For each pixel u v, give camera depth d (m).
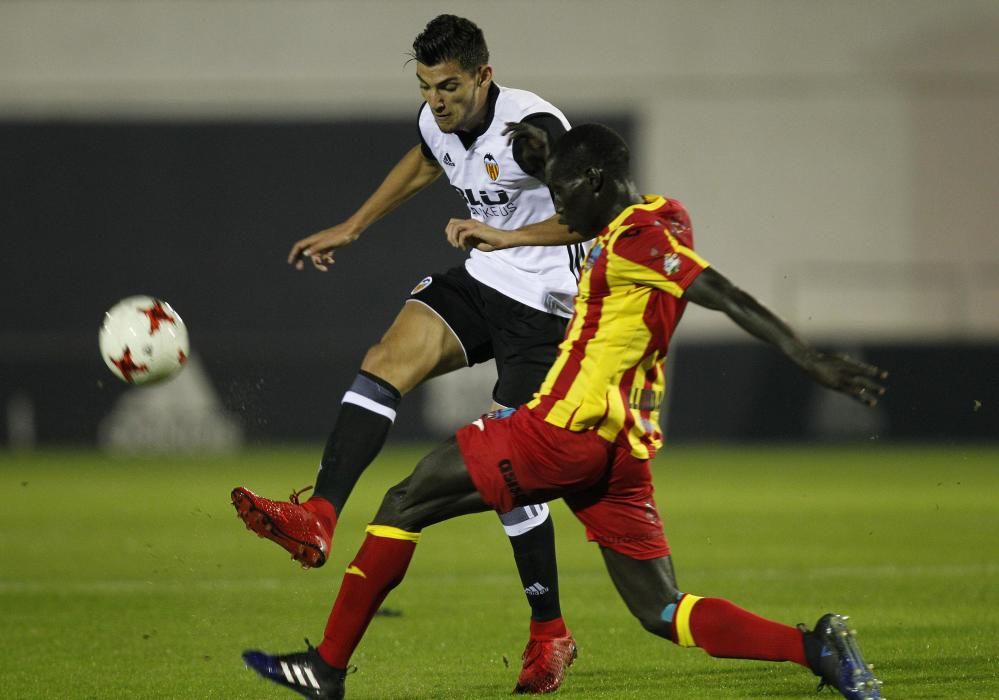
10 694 17.39
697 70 88.56
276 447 74.62
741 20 88.38
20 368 75.81
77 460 68.25
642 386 15.04
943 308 88.38
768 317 13.38
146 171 81.06
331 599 26.67
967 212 88.25
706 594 27.08
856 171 88.69
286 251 80.94
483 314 19.33
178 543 36.84
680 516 43.47
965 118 88.06
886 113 88.38
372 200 20.44
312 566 16.14
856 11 88.12
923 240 88.56
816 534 38.59
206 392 76.50
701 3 88.25
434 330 18.98
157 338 17.83
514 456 14.94
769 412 76.88
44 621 23.91
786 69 88.44
